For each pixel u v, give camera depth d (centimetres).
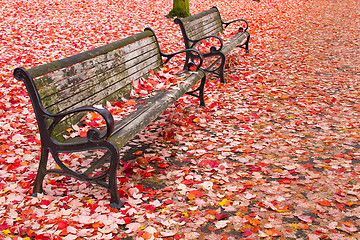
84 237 224
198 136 374
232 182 289
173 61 648
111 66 348
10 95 462
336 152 336
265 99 479
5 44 698
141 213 248
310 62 659
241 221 238
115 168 248
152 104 333
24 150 341
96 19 960
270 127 390
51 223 236
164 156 333
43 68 260
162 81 419
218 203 261
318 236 220
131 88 384
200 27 605
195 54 529
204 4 1397
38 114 255
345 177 291
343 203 256
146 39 432
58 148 260
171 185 288
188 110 448
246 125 398
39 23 878
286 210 248
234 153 340
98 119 307
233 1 1575
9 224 234
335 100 466
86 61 312
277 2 1677
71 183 292
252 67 636
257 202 261
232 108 452
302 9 1464
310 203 258
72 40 761
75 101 294
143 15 1049
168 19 1020
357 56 690
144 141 366
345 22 1100
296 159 324
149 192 274
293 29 1001
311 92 500
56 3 1118
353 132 375
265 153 337
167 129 387
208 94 501
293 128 389
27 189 277
